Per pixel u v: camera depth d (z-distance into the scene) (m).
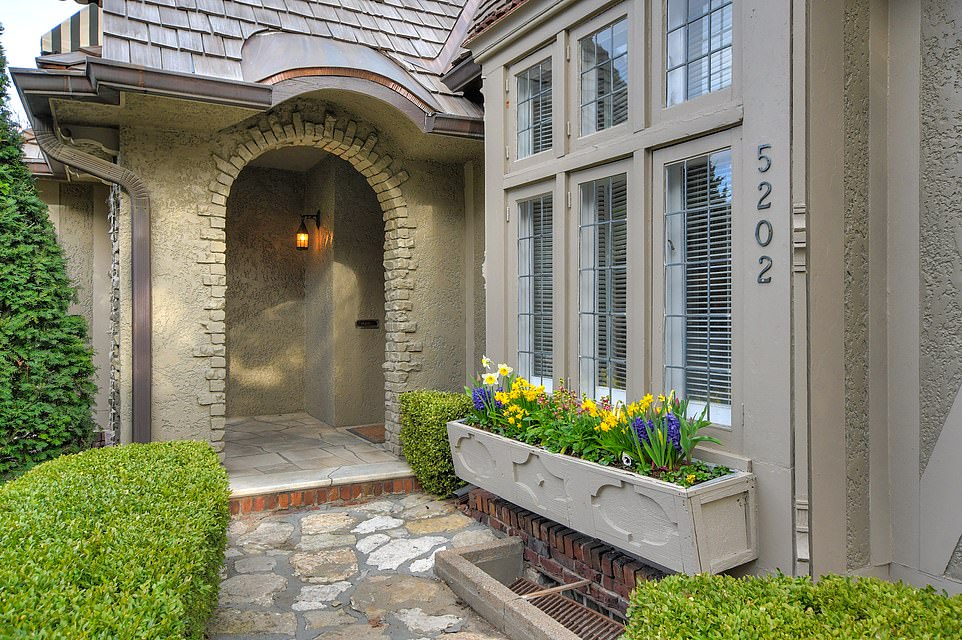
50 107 4.90
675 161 3.68
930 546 3.03
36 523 2.35
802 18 2.95
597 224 4.31
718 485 2.98
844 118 3.06
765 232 3.10
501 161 5.23
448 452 5.52
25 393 4.93
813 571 2.95
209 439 5.67
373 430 8.19
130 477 3.21
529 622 3.11
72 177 7.20
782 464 3.01
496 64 5.31
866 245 3.14
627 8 3.98
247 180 9.44
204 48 5.22
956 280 2.93
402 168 6.70
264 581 3.95
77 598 1.80
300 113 6.16
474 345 6.90
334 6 6.66
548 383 4.81
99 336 7.86
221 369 5.75
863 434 3.13
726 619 2.02
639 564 3.55
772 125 3.06
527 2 4.67
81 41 6.44
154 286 5.49
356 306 8.73
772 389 3.06
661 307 3.77
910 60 3.11
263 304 9.56
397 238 6.70
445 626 3.41
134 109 5.04
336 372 8.54
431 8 7.52
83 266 7.82
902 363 3.14
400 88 5.78
